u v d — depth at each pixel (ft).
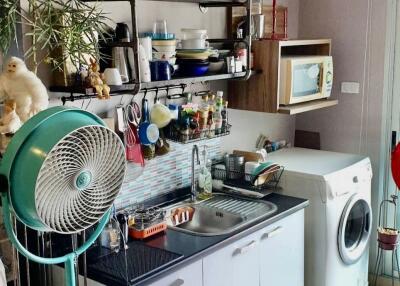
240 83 10.60
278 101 10.28
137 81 7.42
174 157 9.75
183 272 7.11
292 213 9.27
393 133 11.91
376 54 11.79
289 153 11.87
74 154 4.46
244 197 9.84
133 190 8.96
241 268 8.21
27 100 5.79
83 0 7.19
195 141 9.27
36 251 7.09
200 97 10.00
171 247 7.50
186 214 9.43
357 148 12.37
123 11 8.32
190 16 9.69
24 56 6.52
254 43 10.28
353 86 12.19
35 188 4.31
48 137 4.37
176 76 8.61
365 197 11.07
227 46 10.50
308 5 12.54
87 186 4.66
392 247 11.50
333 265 10.29
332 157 11.43
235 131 11.18
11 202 4.57
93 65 6.89
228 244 7.84
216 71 9.32
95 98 7.97
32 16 6.43
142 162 8.65
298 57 10.77
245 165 10.30
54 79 7.26
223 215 9.15
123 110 8.50
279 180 10.36
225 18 10.52
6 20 5.83
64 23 6.40
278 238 9.02
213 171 10.64
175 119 9.00
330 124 12.69
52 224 4.56
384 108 11.87
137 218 8.05
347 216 10.43
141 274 6.60
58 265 7.20
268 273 8.88
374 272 12.53
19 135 4.49
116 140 4.72
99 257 7.13
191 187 9.78
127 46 7.34
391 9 11.48
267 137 12.18
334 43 12.30
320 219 9.98
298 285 9.78
